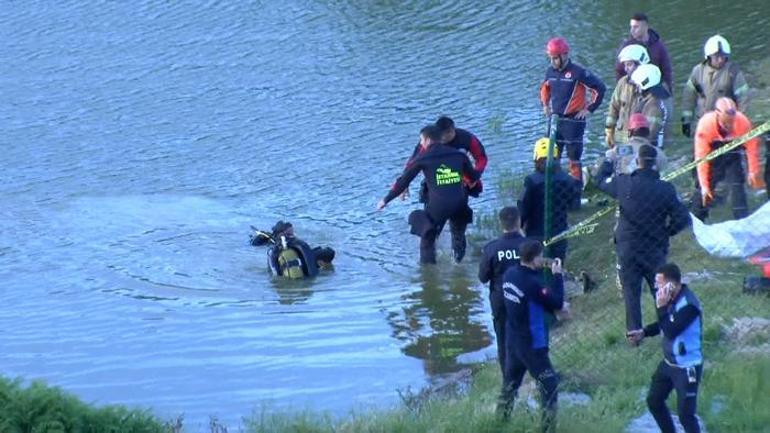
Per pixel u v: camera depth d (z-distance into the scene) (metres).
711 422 37.50
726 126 52.72
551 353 45.06
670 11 111.19
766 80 87.44
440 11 117.38
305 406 42.97
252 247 65.38
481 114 87.50
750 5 110.56
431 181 59.62
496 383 43.91
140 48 111.31
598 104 64.50
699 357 35.53
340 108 91.56
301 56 105.88
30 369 49.88
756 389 39.38
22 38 116.25
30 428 37.47
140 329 54.16
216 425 42.19
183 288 59.66
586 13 112.94
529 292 36.97
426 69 100.00
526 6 116.75
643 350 43.91
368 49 106.75
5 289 60.41
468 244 63.84
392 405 42.66
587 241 59.69
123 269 62.56
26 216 72.00
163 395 46.78
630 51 59.28
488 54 102.88
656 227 43.12
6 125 91.31
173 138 86.81
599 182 46.53
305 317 54.97
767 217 51.03
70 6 126.12
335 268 61.72
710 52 59.88
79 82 101.88
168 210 72.19
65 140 87.38
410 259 62.34
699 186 55.50
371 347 51.12
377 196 73.25
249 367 49.25
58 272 62.62
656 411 36.34
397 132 85.25
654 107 58.38
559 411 38.66
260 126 88.44
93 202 74.25
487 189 71.44
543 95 65.50
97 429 38.38
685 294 35.47
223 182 77.25
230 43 111.12
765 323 44.44
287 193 74.56
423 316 54.56
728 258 52.00
